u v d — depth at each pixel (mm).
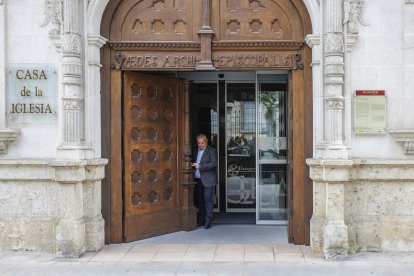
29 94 7051
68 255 6652
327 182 6523
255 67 7320
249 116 9938
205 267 6234
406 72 6840
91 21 6980
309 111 7164
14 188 7035
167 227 8172
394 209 6832
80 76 6852
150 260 6559
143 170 7828
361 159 6770
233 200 9984
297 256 6688
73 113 6727
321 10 6773
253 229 8484
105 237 7371
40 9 7047
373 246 6840
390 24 6867
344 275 5848
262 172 8922
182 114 8492
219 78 9656
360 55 6879
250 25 7355
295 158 7254
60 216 6789
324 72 6773
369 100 6859
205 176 8594
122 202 7488
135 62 7375
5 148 7000
